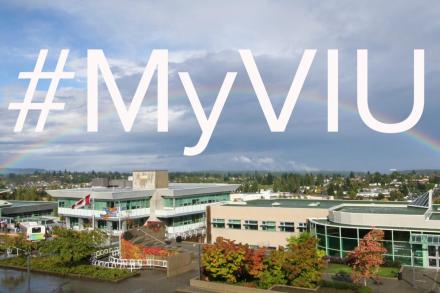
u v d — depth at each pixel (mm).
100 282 50750
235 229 71938
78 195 94062
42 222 102188
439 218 56688
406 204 75062
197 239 79062
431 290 43812
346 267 54000
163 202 96062
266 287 44156
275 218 69000
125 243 59531
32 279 53031
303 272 44156
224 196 110750
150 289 47281
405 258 54062
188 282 49594
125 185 110812
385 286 45469
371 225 55969
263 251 47344
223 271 46000
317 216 66250
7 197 170000
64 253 54562
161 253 56250
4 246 65438
